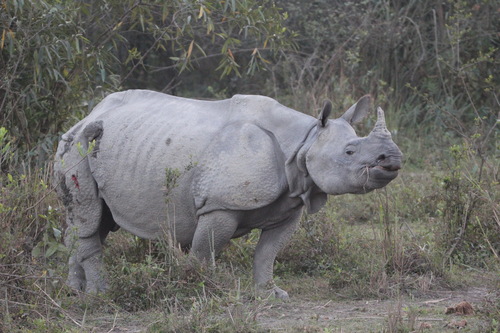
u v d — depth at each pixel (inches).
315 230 1056.2
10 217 830.5
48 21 1163.9
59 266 886.4
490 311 776.9
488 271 1018.1
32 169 1190.3
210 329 729.0
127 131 920.9
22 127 1235.2
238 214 871.7
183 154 886.4
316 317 810.8
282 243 915.4
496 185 1199.6
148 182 901.8
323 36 2204.7
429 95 2119.8
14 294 796.6
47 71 1224.8
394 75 2219.5
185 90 2461.9
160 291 844.0
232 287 872.9
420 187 1462.8
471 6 2206.0
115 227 1009.5
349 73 2134.6
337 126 830.5
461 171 1208.8
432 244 1080.2
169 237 884.0
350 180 805.9
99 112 959.6
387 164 792.3
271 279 921.5
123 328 781.9
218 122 898.7
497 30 2153.1
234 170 857.5
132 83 2282.2
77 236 887.1
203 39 2171.5
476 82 2143.2
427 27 2261.3
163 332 737.6
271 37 1269.7
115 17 1355.8
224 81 2409.0
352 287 922.1
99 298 849.5
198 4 1197.7
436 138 1940.2
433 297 922.1
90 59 1270.9
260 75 2329.0
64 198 947.3
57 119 1284.4
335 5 2297.0
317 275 1010.1
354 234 1170.6
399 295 834.2
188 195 889.5
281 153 863.7
